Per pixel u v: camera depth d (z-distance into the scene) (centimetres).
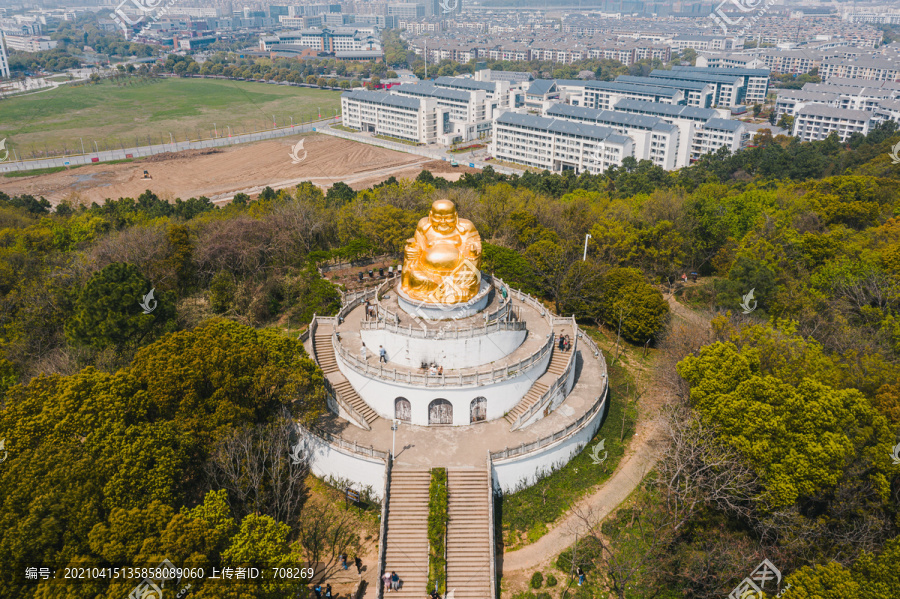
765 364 6856
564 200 15600
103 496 4878
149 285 9512
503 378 7100
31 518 4447
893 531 5594
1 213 13738
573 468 7081
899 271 9381
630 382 8906
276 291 10944
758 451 5684
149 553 4441
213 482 5969
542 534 6259
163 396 5900
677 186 17088
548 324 8556
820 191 14338
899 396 6200
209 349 6350
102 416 5391
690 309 11356
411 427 7138
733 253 12338
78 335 8088
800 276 10256
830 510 5828
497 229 13200
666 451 6675
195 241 11338
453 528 5944
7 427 5247
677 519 6288
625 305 9838
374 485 6588
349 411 7175
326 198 17138
